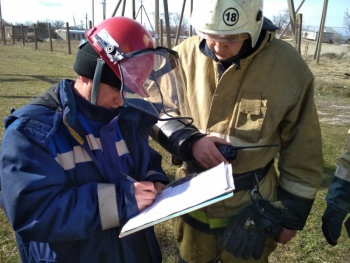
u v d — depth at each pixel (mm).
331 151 5641
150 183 1459
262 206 1729
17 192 1251
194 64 1926
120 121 1556
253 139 1747
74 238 1336
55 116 1352
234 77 1753
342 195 1907
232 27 1580
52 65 15219
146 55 1355
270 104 1729
